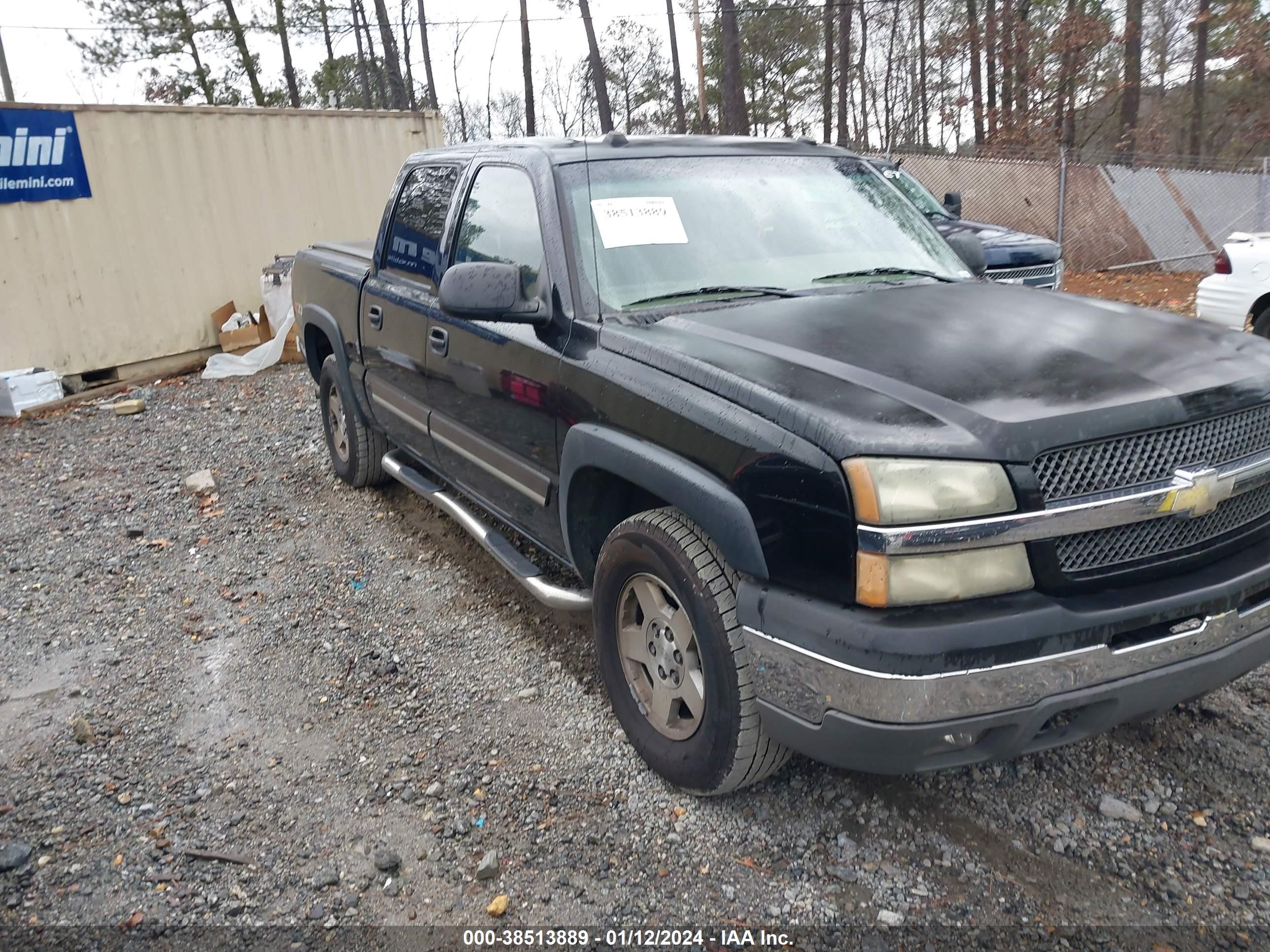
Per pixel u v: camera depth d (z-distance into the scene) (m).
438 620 4.31
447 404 4.24
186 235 10.39
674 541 2.76
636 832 2.86
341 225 11.85
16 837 2.97
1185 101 30.86
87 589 4.88
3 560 5.33
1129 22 24.80
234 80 30.81
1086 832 2.78
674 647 2.95
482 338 3.78
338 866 2.79
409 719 3.54
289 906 2.64
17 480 6.93
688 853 2.77
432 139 12.71
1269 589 2.62
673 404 2.77
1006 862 2.68
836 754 2.42
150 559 5.22
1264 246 7.46
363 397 5.43
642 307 3.28
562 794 3.05
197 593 4.75
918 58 37.50
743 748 2.70
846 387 2.50
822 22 35.50
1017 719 2.31
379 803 3.06
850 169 4.14
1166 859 2.67
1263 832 2.75
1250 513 2.66
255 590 4.74
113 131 9.72
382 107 36.78
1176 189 16.55
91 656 4.17
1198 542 2.53
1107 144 29.39
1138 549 2.44
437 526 5.39
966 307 3.17
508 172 3.93
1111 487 2.35
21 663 4.14
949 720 2.25
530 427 3.54
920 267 3.75
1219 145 28.84
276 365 10.20
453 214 4.29
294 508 5.86
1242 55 24.62
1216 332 2.93
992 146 24.28
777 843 2.79
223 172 10.64
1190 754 3.10
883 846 2.76
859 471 2.26
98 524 5.82
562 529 3.47
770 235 3.62
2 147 8.92
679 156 3.81
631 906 2.58
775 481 2.43
